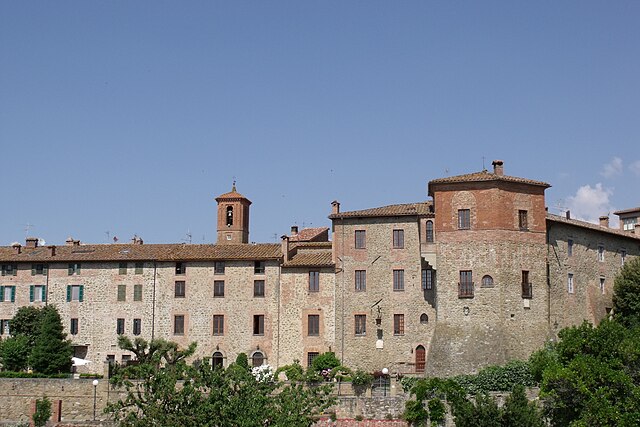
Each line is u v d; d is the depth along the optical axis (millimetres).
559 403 53656
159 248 84750
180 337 80562
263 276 80000
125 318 81750
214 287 80812
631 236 83125
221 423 43844
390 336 75375
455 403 54688
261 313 79438
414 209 76750
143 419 44062
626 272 77375
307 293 78688
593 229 77750
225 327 79875
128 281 82312
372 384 63438
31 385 67000
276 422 44656
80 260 83062
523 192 71000
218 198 102500
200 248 84062
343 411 60812
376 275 76625
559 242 74125
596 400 51844
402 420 59375
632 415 50844
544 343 68688
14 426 65438
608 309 78688
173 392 44750
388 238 76812
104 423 62000
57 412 65625
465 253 69750
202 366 46156
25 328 81438
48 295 83312
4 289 84438
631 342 54469
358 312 76438
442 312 69625
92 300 82562
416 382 61969
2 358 77375
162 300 81438
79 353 81938
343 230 78125
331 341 77312
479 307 68625
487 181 69938
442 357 68062
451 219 70625
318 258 80500
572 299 74438
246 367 50031
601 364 53312
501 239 69188
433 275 75312
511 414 51219
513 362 64250
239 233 101812
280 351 78375
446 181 70938
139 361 74438
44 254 85250
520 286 69250
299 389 48031
